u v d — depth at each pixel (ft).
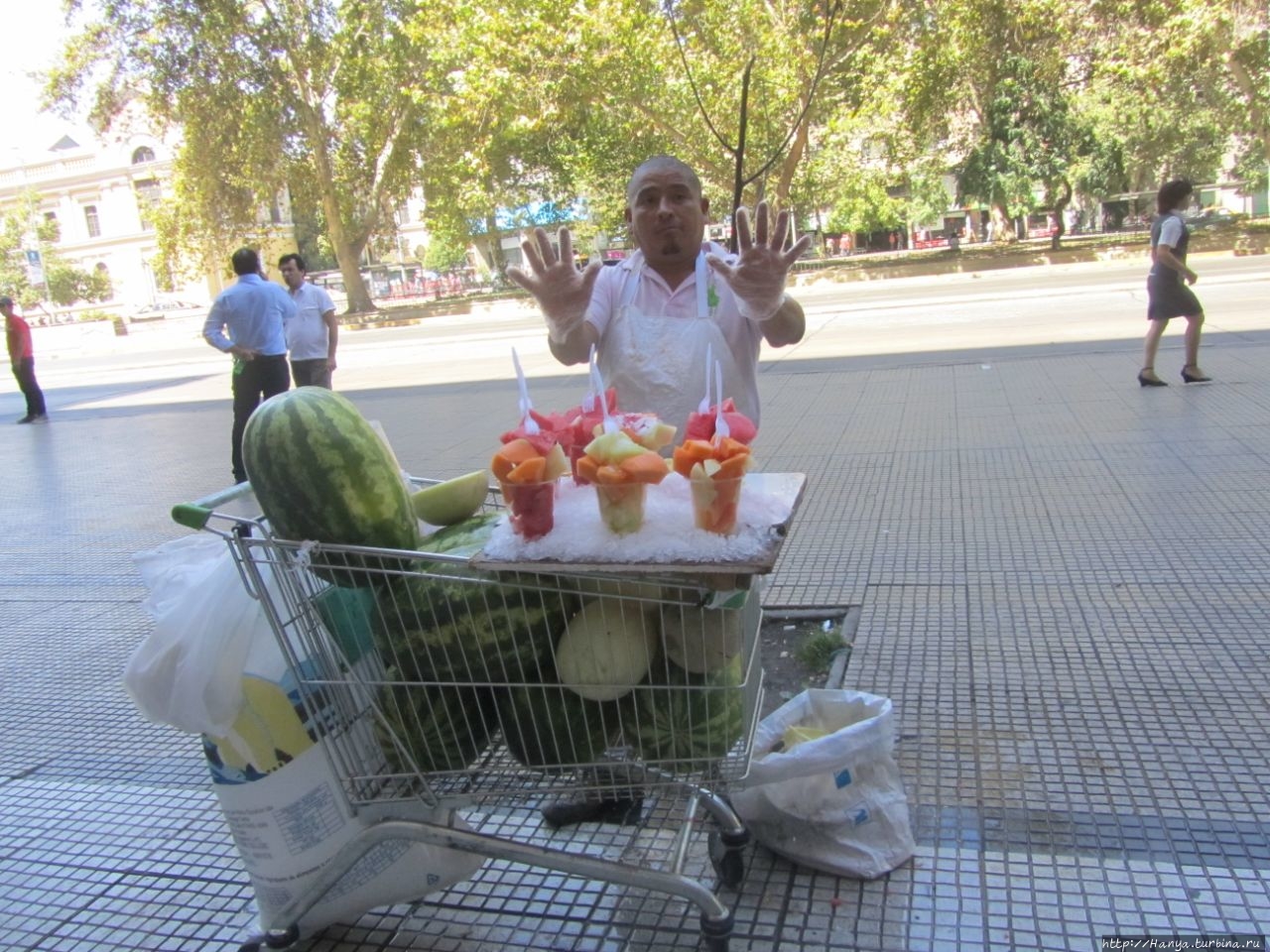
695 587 7.16
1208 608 13.98
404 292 208.33
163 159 199.21
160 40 98.43
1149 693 11.87
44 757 12.98
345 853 8.19
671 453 9.91
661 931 8.75
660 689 7.82
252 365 28.58
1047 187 104.06
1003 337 44.68
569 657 7.54
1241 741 10.74
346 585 8.02
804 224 138.72
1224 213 165.27
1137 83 90.74
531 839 10.11
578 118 86.79
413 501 8.91
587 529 7.34
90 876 10.30
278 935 8.47
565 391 41.37
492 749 8.64
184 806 11.56
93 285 202.49
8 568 21.86
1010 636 13.71
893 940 8.31
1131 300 56.29
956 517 19.04
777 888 9.06
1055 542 17.15
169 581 8.59
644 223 10.11
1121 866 8.98
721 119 79.66
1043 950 8.08
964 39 88.17
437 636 7.74
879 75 87.30
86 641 17.06
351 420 8.15
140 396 59.26
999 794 10.16
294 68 104.06
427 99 98.12
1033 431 25.41
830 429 27.91
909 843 9.29
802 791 9.07
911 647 13.64
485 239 146.72
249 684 8.04
